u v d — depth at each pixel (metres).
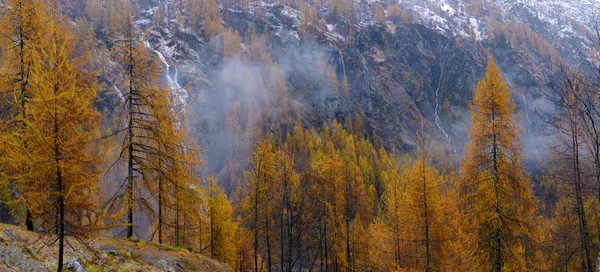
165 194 17.78
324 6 175.75
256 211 24.91
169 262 15.45
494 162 15.57
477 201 16.03
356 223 28.28
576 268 19.52
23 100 13.55
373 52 156.88
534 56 165.62
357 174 32.28
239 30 146.62
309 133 98.75
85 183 8.84
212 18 142.62
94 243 14.06
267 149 25.27
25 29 14.52
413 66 159.88
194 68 116.12
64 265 10.83
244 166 84.56
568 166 16.42
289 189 28.14
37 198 8.52
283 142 99.69
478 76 152.25
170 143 17.44
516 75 154.75
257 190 24.89
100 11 119.62
